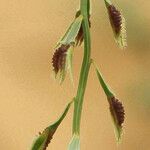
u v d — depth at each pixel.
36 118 0.42
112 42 0.46
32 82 0.44
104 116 0.41
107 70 0.45
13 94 0.43
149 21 0.45
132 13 0.45
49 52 0.46
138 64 0.45
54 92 0.43
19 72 0.45
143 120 0.40
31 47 0.47
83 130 0.40
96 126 0.40
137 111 0.41
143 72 0.44
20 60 0.46
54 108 0.42
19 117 0.41
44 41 0.47
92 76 0.42
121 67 0.45
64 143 0.38
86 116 0.41
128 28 0.45
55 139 0.38
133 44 0.45
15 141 0.39
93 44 0.46
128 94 0.42
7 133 0.40
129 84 0.44
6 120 0.41
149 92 0.42
